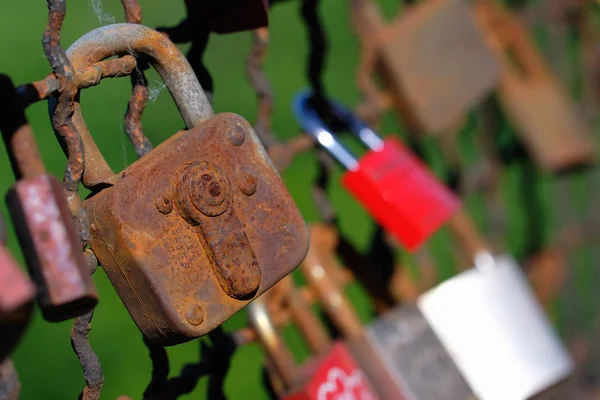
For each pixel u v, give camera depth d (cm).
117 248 122
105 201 121
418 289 275
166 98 362
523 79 327
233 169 128
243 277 127
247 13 158
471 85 261
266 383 205
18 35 449
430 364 216
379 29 253
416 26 254
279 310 201
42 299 96
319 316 255
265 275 130
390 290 249
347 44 532
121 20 272
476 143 332
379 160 232
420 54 255
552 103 324
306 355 374
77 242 99
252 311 191
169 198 123
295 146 222
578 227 379
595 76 378
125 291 126
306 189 433
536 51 325
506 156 342
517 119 319
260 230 130
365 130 236
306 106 233
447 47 258
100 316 364
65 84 118
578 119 333
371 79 254
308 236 134
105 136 372
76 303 99
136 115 139
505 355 233
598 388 368
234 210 127
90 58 126
